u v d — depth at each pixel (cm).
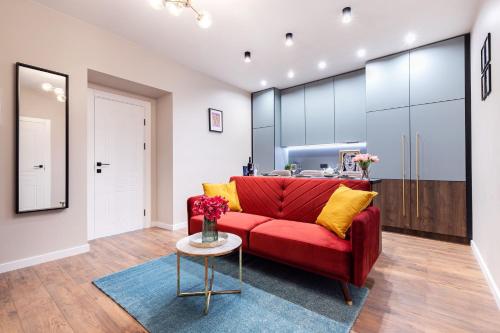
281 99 501
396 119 339
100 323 147
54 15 250
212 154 433
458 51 297
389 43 316
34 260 234
